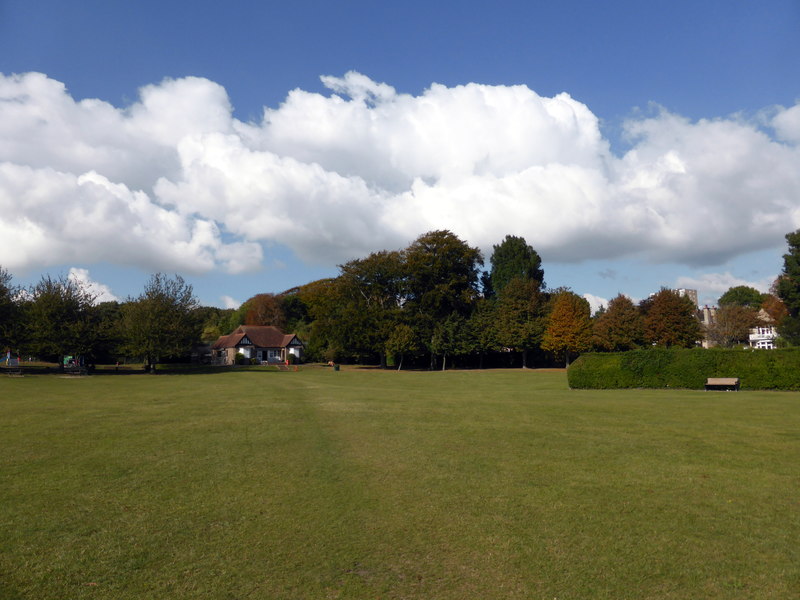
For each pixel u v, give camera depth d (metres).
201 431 16.30
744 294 114.75
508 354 77.19
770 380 30.88
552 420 17.91
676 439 14.46
